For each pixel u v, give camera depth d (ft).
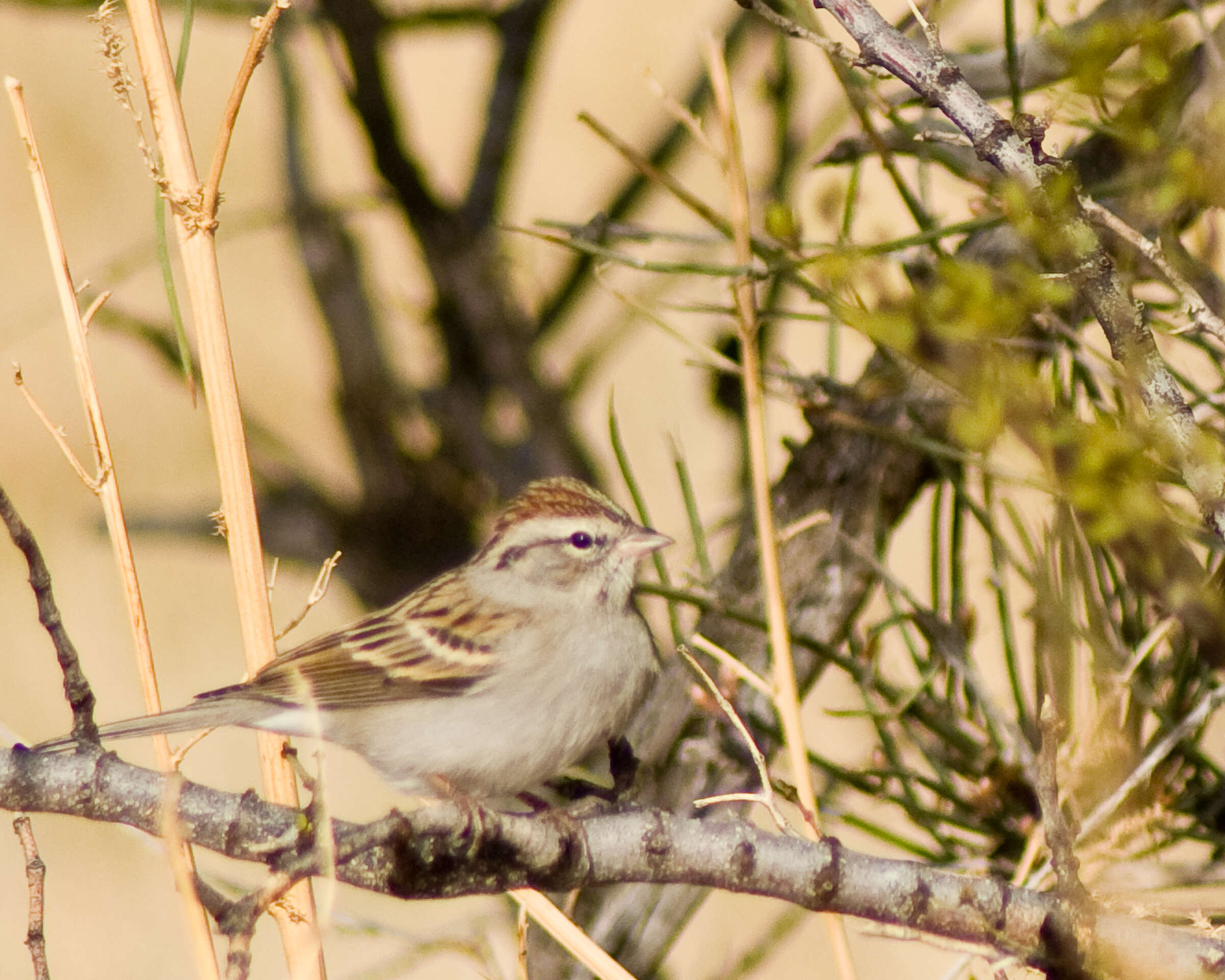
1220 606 15.65
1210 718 15.71
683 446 16.43
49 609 15.55
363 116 16.05
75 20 16.61
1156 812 15.69
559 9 16.16
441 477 16.16
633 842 15.58
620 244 16.14
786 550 15.87
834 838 15.58
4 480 16.55
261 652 15.61
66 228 16.58
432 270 16.10
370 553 16.19
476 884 15.60
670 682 15.92
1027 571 15.71
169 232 16.26
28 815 15.56
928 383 15.74
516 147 16.11
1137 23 15.55
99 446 15.60
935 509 15.78
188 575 16.52
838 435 15.87
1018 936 15.57
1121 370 15.52
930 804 15.81
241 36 16.61
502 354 16.11
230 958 15.46
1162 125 15.60
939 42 15.51
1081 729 15.67
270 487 16.20
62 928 16.31
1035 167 15.48
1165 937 15.56
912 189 15.99
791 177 16.01
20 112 15.58
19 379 15.58
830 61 15.70
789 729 15.58
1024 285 15.48
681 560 16.25
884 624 15.79
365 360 16.17
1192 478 15.47
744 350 15.61
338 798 16.40
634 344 16.49
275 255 16.58
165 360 16.17
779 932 15.93
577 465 16.14
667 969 16.03
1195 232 15.71
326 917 15.47
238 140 16.60
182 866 15.49
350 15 16.01
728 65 16.14
